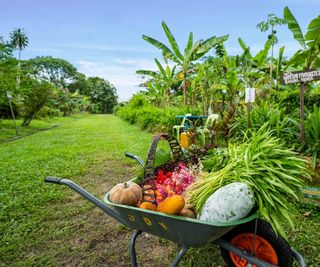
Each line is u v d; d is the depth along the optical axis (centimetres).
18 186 358
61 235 238
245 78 705
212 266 190
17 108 1473
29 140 871
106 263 201
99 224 259
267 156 160
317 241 212
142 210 143
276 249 146
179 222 135
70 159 534
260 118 417
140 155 551
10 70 1095
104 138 879
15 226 252
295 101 463
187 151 257
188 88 1027
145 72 1133
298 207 263
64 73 5944
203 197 151
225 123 463
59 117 2558
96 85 5634
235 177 152
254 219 146
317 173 275
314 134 311
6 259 205
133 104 1770
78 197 327
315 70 289
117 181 396
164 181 189
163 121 861
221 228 133
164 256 206
